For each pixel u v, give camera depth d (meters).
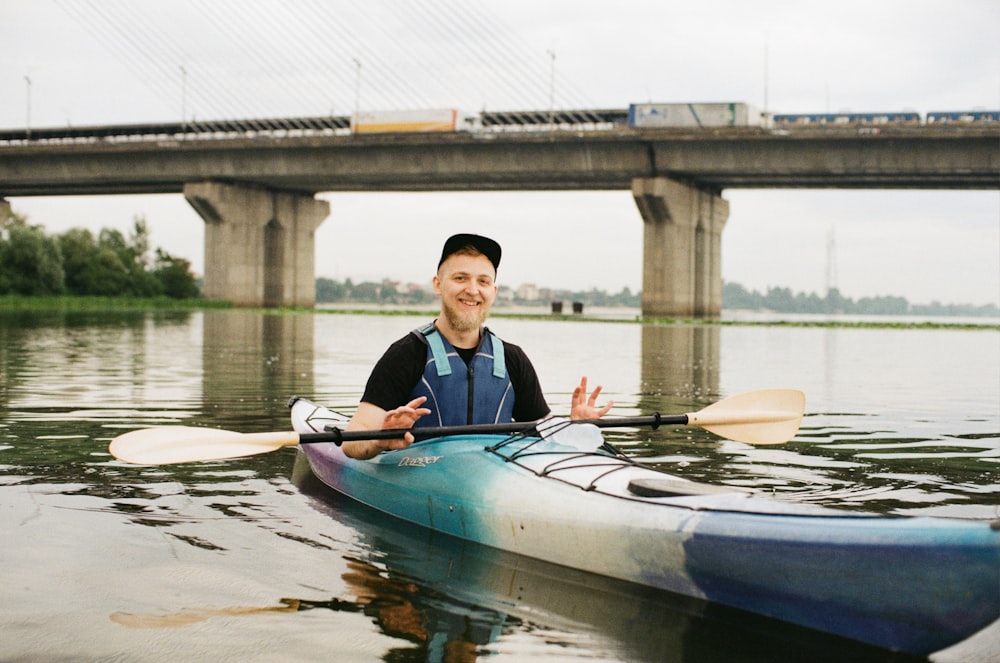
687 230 59.06
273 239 73.06
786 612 3.75
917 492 6.09
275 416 9.27
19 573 4.23
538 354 20.81
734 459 7.27
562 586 4.21
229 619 3.75
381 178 60.81
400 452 5.41
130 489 5.93
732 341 29.94
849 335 38.66
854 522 3.55
